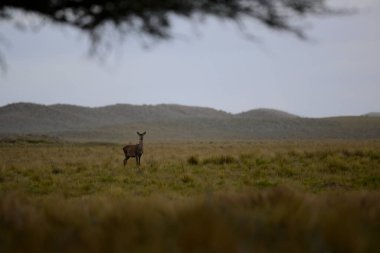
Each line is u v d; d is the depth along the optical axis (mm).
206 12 21062
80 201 39562
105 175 70875
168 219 22328
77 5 21719
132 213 23453
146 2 20297
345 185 59312
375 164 76500
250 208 24609
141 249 17203
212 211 22547
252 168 75625
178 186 59219
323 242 17719
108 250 17344
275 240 18703
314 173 69000
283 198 26047
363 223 20922
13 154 134750
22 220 23156
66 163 91125
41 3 21578
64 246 18094
